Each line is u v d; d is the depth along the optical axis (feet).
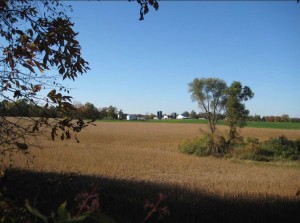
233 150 122.11
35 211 8.21
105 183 44.88
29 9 20.61
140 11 22.35
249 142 128.77
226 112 125.08
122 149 129.08
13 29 20.13
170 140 179.93
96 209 11.07
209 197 40.16
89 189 33.65
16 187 27.02
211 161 102.42
